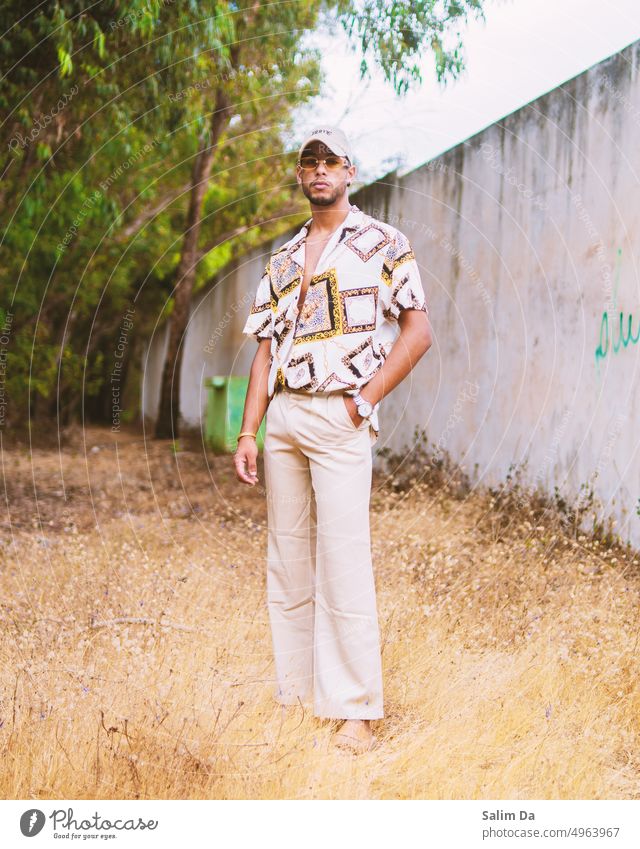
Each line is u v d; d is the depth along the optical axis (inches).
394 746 98.5
